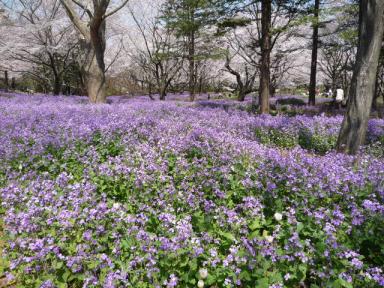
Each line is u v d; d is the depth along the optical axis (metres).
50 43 28.05
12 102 16.86
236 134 10.03
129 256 3.90
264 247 3.72
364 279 3.58
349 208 4.99
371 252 4.12
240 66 42.84
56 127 9.15
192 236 4.08
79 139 8.05
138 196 5.29
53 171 6.66
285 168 6.03
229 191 5.49
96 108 13.79
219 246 4.15
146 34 36.28
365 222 4.45
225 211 4.57
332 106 24.77
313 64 24.95
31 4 26.50
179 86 43.94
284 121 12.03
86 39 19.52
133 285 3.51
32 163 6.79
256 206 4.82
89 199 4.91
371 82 8.38
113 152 7.83
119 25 31.97
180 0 26.14
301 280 3.69
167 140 7.91
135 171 5.85
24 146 7.37
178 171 6.33
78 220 4.39
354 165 7.02
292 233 4.02
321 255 3.77
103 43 20.77
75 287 3.77
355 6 18.25
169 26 27.06
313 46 24.81
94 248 4.00
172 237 3.95
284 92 52.06
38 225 4.27
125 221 4.29
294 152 7.61
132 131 9.02
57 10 28.83
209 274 3.59
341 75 35.62
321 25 21.44
